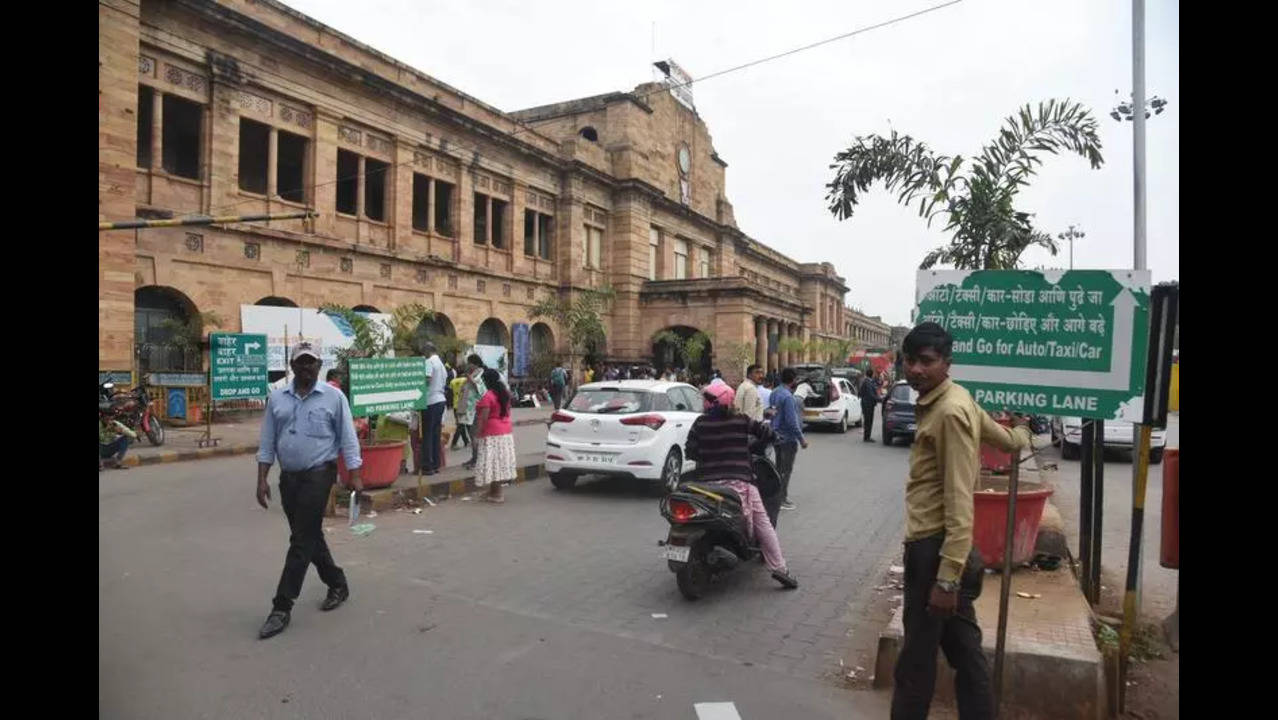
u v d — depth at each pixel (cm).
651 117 4025
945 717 416
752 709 424
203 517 897
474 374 1358
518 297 3203
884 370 4578
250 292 2077
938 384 347
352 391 993
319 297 2281
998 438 368
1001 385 436
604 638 533
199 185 1958
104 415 1302
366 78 2412
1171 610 588
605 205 3744
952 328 446
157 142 1866
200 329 1917
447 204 2975
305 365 554
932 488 343
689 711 420
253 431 1766
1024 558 596
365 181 2522
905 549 351
